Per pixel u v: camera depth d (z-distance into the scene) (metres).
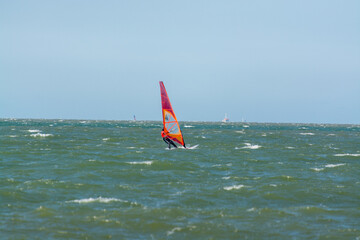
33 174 94.25
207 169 108.31
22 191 75.06
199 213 63.94
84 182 86.69
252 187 83.00
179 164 113.38
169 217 61.22
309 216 62.97
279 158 134.88
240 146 180.62
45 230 54.44
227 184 87.00
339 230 56.38
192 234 54.38
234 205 69.69
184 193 76.94
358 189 82.62
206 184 86.81
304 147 183.88
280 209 66.88
